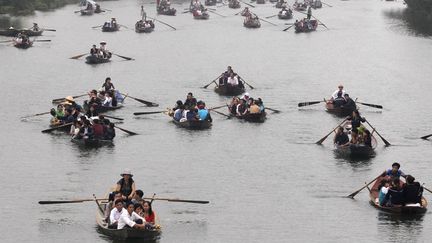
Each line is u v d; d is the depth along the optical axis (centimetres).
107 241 9981
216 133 15738
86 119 14838
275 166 13500
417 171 13238
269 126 16362
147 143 14912
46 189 12106
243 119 16950
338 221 10844
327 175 13000
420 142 15175
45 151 14275
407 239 10181
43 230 10375
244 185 12462
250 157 14050
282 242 10112
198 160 13838
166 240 10069
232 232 10419
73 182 12475
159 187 12300
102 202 10931
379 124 16675
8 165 13400
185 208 11344
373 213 11138
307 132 15888
